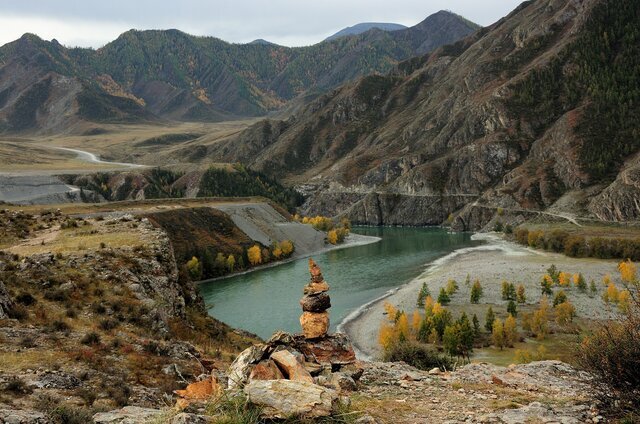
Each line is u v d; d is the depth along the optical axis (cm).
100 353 2270
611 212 19162
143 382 2064
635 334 1299
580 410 1367
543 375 2042
